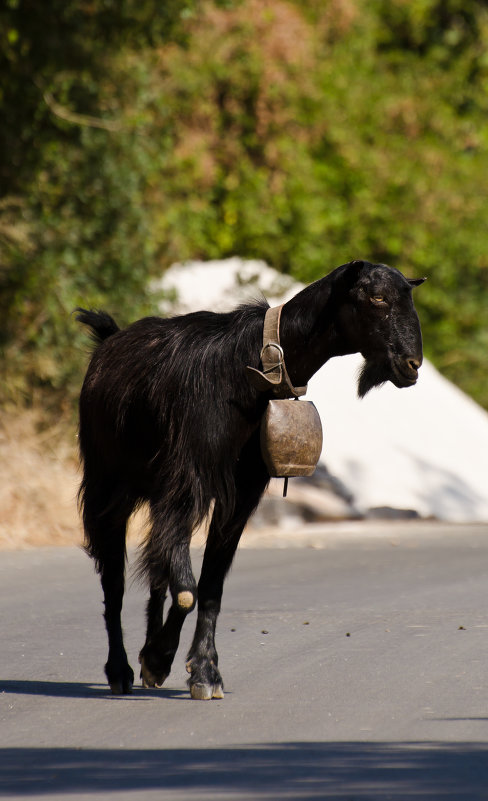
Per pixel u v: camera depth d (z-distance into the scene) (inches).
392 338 658.8
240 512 684.7
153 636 711.7
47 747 562.3
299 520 1685.5
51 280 1775.3
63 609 979.9
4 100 1678.2
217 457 665.6
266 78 2556.6
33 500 1477.6
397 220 2687.0
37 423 1694.1
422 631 876.0
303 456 674.2
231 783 495.5
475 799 472.7
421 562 1302.9
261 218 2539.4
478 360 2733.8
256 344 675.4
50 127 1764.3
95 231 1881.2
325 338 673.0
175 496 663.8
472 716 619.8
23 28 1637.6
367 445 1899.6
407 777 504.1
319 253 2583.7
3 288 1750.7
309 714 625.9
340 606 997.2
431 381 2176.4
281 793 480.1
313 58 2657.5
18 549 1368.1
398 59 2950.3
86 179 1838.1
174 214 2190.0
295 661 768.3
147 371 691.4
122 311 1866.4
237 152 2554.1
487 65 3053.6
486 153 2925.7
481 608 987.3
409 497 1809.8
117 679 687.1
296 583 1139.9
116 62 1868.8
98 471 738.8
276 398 675.4
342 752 547.2
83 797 476.4
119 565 721.0
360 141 2684.5
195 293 2089.1
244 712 633.0
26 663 771.4
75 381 1761.8
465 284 2778.1
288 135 2615.7
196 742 569.9
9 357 1720.0
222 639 847.1
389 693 674.8
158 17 1716.3
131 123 1911.9
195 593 652.1
